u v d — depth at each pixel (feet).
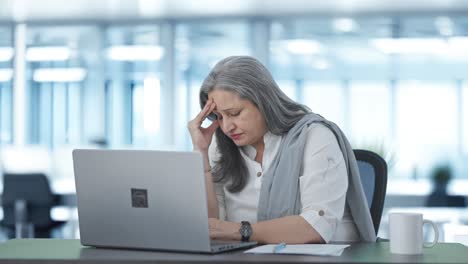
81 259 5.48
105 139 27.86
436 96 28.04
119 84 28.27
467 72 27.58
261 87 7.18
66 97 28.19
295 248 5.88
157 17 26.73
